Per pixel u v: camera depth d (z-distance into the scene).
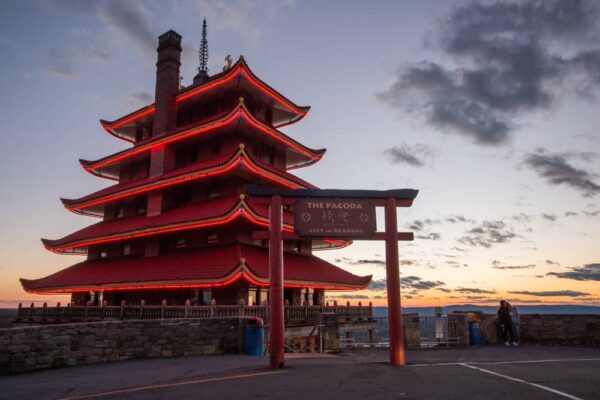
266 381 11.16
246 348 19.94
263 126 36.84
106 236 39.03
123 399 9.55
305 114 44.84
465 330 21.06
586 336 19.69
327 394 9.49
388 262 14.87
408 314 21.70
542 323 20.59
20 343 14.45
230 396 9.50
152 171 40.41
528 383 10.28
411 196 15.29
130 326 17.70
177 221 33.78
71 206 45.97
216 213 32.12
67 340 15.73
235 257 30.86
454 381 10.67
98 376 13.20
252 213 30.97
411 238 15.16
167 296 34.75
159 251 37.38
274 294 14.17
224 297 31.16
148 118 45.62
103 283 35.97
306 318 28.86
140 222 38.50
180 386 10.84
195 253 34.28
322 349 24.27
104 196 42.31
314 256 41.09
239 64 36.72
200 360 17.17
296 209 14.73
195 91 40.81
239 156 32.19
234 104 39.69
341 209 14.91
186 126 41.03
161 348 18.45
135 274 34.78
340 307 33.00
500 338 21.52
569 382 10.39
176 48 44.34
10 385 11.90
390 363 14.07
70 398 9.91
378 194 15.26
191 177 35.25
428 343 21.31
